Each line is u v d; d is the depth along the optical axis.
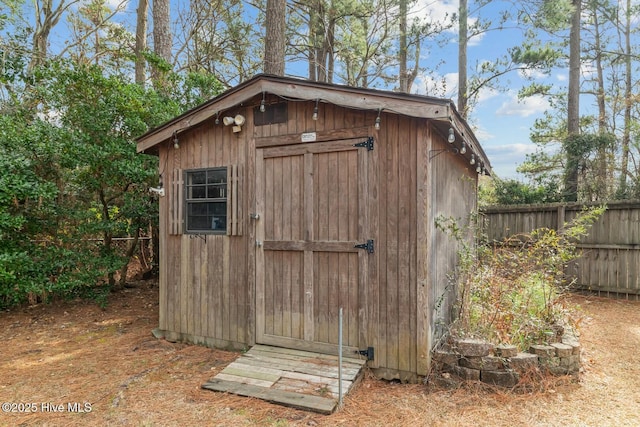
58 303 6.32
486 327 3.64
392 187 3.38
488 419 2.70
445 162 3.97
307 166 3.77
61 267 5.71
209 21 11.01
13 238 5.44
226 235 4.21
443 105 3.00
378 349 3.41
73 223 6.21
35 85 5.95
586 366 3.63
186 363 3.83
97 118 5.73
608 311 5.74
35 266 5.43
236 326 4.14
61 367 3.75
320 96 3.49
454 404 2.91
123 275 7.22
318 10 11.18
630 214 6.42
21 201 5.68
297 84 3.61
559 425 2.62
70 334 4.86
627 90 12.53
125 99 5.76
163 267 4.65
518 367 3.12
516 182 10.21
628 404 2.91
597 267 6.71
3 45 6.92
